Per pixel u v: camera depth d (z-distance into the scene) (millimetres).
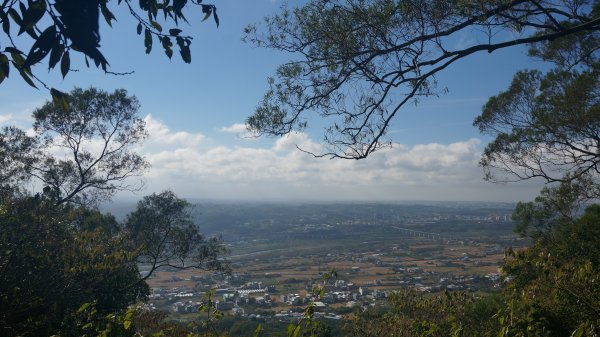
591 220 8578
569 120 8305
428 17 3914
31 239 6449
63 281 6719
